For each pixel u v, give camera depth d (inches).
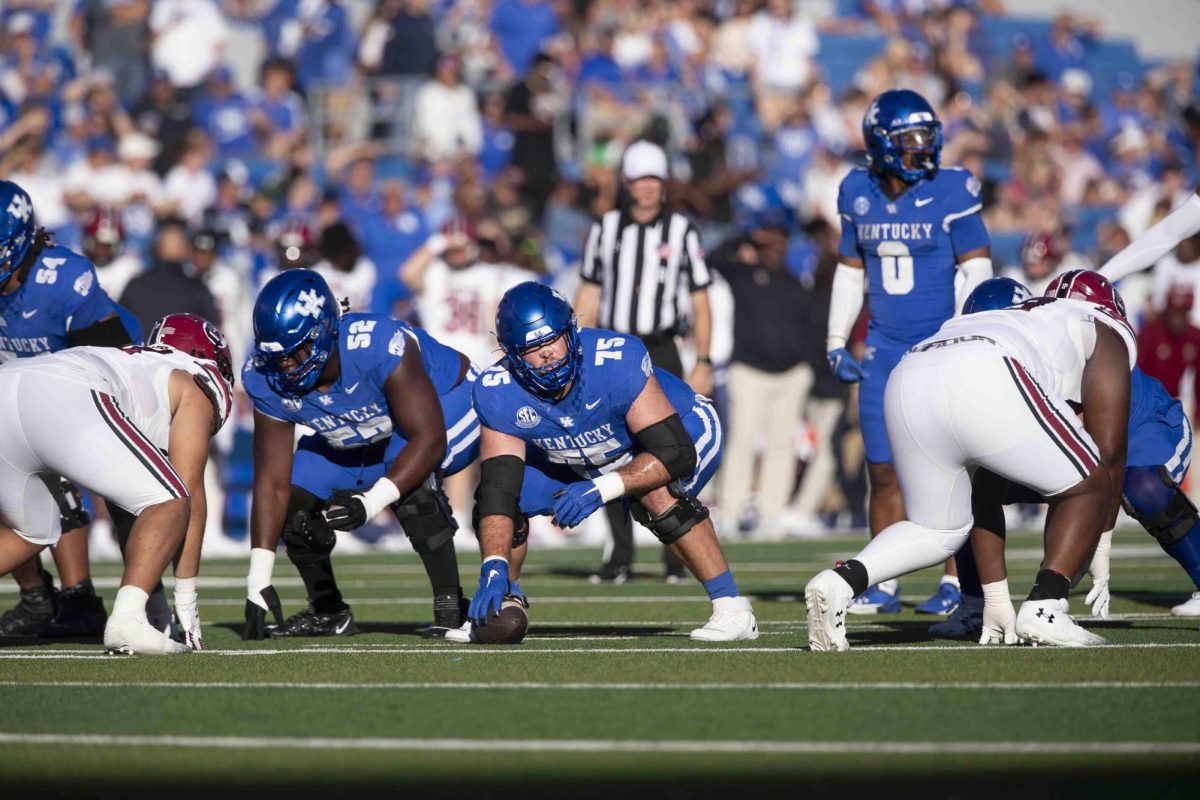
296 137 2102.6
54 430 668.1
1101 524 674.2
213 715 523.2
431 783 421.4
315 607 820.0
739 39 2426.2
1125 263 855.1
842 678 591.2
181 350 746.2
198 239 1391.5
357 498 722.8
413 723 504.1
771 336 1627.7
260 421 779.4
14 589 1217.4
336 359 740.7
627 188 1144.8
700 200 2052.2
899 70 2464.3
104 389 678.5
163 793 413.4
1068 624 676.7
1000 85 2527.1
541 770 434.9
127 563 690.2
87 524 835.4
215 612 996.6
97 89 2089.1
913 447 674.8
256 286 1734.7
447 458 805.2
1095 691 552.1
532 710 525.7
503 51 2345.0
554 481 760.3
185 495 694.5
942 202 909.8
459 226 1561.3
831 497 1829.5
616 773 430.3
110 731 496.7
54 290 789.2
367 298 1525.6
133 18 2233.0
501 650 708.7
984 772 427.2
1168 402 823.7
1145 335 1589.6
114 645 688.4
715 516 1679.4
